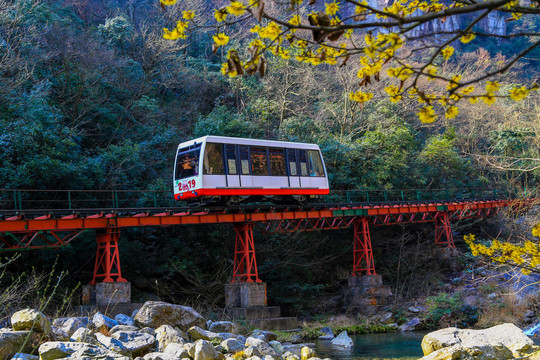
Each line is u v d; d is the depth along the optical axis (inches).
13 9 1293.1
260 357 529.3
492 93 146.3
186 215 957.2
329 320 1202.6
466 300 1168.8
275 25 144.7
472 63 2474.2
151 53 1715.1
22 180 955.3
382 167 1606.8
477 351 436.1
